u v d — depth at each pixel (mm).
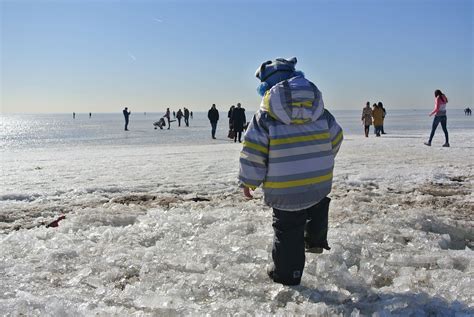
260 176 3320
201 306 3072
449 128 35031
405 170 9469
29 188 7848
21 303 2955
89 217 5316
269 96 3254
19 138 32031
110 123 68875
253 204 6199
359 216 5285
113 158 13375
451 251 4152
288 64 3463
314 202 3328
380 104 23656
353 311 2916
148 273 3607
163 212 5551
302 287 3367
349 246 4188
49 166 11352
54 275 3611
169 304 3018
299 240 3373
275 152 3264
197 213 5430
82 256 4016
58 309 2865
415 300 3080
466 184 8133
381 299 3158
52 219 5656
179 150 16453
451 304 3014
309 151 3297
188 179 8766
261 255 3922
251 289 3307
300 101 3205
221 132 34844
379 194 7082
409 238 4555
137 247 4281
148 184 8203
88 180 8789
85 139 29219
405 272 3617
